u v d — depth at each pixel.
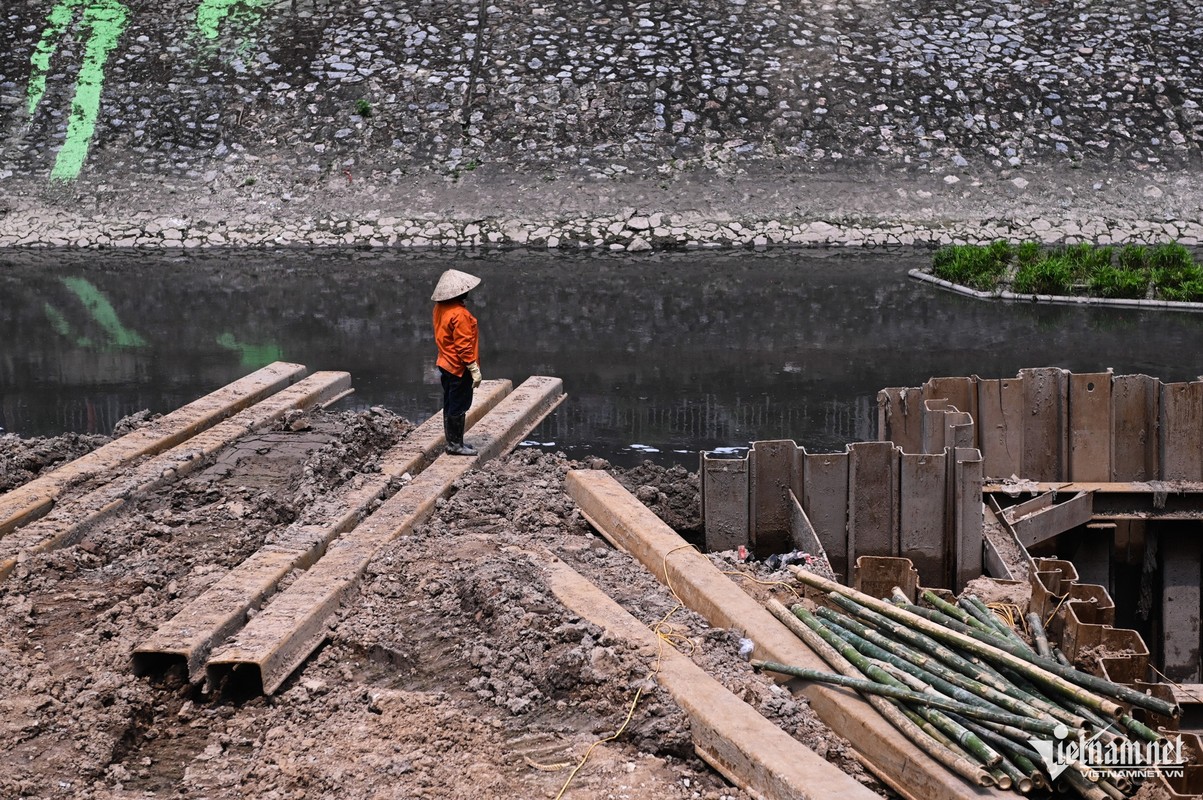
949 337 17.58
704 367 15.89
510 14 30.08
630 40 29.33
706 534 9.20
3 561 7.83
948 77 28.67
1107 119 27.84
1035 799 5.36
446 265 23.78
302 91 28.59
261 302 20.38
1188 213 26.08
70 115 28.41
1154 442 10.21
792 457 9.11
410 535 8.45
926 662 6.21
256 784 5.57
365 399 14.33
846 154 27.28
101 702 6.25
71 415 13.84
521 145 27.50
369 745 5.84
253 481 9.73
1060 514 9.79
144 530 8.56
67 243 25.95
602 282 22.00
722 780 5.64
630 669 6.24
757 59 28.94
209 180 27.22
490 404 12.51
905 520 8.97
